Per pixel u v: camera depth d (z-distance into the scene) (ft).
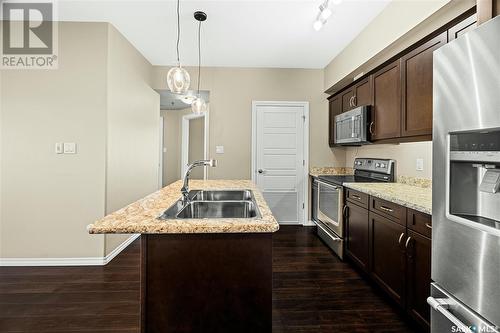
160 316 4.00
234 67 13.93
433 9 6.45
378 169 10.50
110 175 9.51
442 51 4.03
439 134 4.12
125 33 10.20
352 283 7.97
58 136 9.14
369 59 9.39
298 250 10.64
